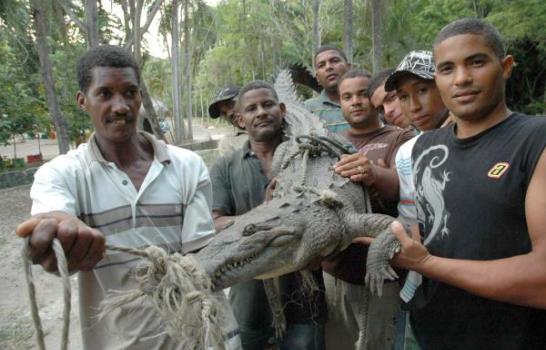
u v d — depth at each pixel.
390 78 2.97
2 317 4.70
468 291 1.75
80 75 2.03
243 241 2.30
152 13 10.25
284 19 22.95
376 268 2.41
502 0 15.74
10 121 13.59
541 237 1.59
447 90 1.90
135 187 2.09
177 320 1.53
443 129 2.12
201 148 18.48
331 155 3.41
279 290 3.15
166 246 2.12
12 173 12.55
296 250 2.56
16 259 6.31
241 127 3.63
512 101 17.97
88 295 2.08
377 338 3.20
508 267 1.64
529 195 1.65
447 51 1.87
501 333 1.82
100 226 2.03
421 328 2.08
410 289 2.33
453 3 17.20
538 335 1.78
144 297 1.80
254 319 3.29
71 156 2.05
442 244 1.93
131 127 2.06
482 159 1.82
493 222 1.76
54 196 1.86
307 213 2.62
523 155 1.71
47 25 11.84
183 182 2.20
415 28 17.12
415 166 2.15
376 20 11.34
